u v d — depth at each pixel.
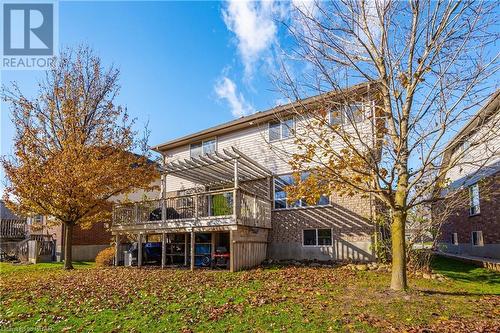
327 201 14.62
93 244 22.80
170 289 9.11
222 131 18.42
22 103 14.70
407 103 7.44
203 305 7.34
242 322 6.11
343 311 6.52
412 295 7.43
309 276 10.49
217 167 15.40
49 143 15.06
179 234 16.38
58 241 21.52
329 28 7.80
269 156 16.52
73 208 14.73
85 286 9.98
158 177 17.23
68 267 14.97
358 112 7.98
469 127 7.41
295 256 14.98
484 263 12.85
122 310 7.24
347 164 7.49
